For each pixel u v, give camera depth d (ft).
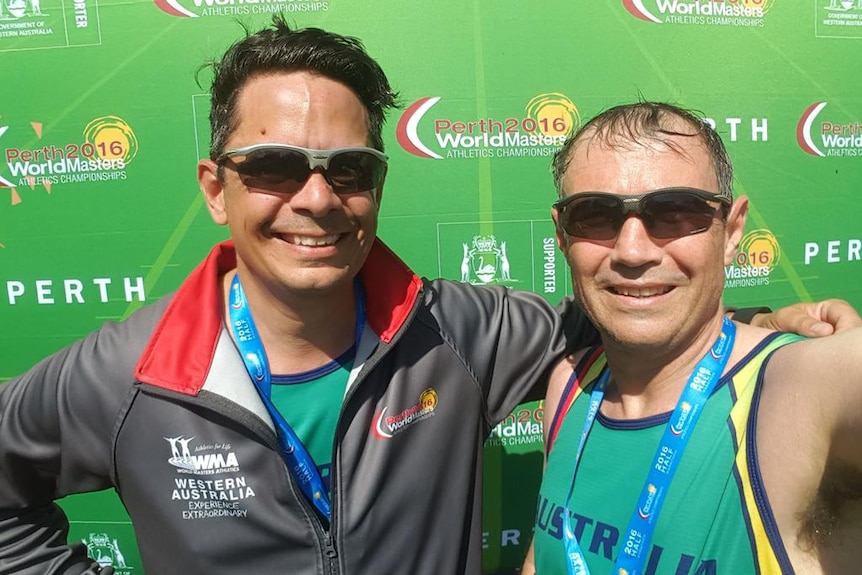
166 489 3.38
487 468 6.91
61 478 3.63
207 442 3.35
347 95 3.27
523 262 6.48
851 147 6.87
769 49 6.54
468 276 6.42
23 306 6.38
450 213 6.35
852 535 2.67
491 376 4.21
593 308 3.37
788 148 6.72
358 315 3.75
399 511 3.58
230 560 3.38
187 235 6.25
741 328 3.34
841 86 6.73
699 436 3.01
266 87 3.20
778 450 2.69
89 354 3.55
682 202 3.04
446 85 6.18
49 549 3.77
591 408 3.67
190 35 6.02
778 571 2.63
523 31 6.18
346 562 3.38
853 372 2.38
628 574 3.05
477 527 4.01
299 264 3.24
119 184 6.21
